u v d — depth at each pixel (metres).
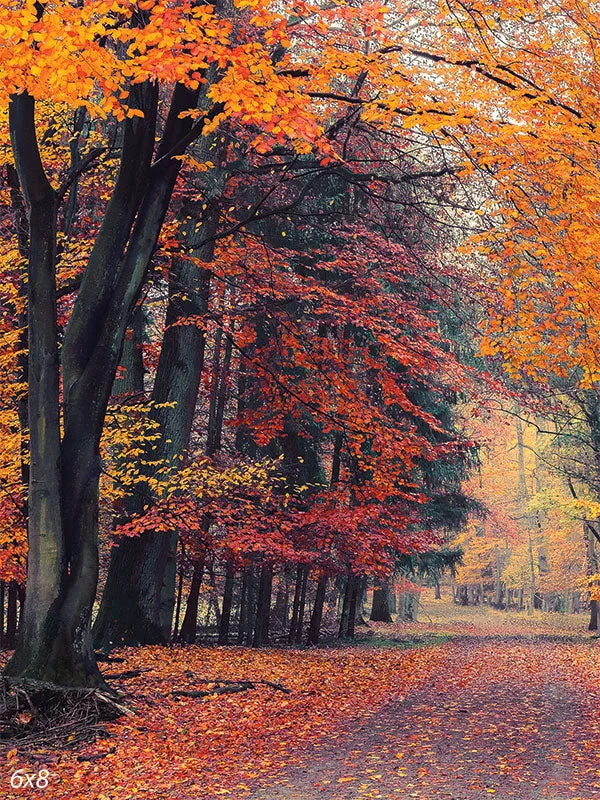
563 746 8.45
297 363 16.47
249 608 23.14
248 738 9.01
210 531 19.88
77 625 10.07
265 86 8.24
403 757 7.88
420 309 18.45
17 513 13.12
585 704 11.65
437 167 15.31
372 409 16.64
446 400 22.62
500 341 11.25
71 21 7.23
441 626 37.09
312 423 21.91
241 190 18.44
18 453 12.98
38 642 9.92
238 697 11.46
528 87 9.74
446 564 29.83
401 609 46.19
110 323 10.59
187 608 21.00
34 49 7.39
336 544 17.52
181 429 16.41
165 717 10.02
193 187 14.84
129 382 17.58
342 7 9.30
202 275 16.52
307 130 8.23
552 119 9.24
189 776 7.50
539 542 51.00
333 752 8.18
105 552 21.69
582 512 30.75
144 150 10.57
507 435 50.59
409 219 18.02
